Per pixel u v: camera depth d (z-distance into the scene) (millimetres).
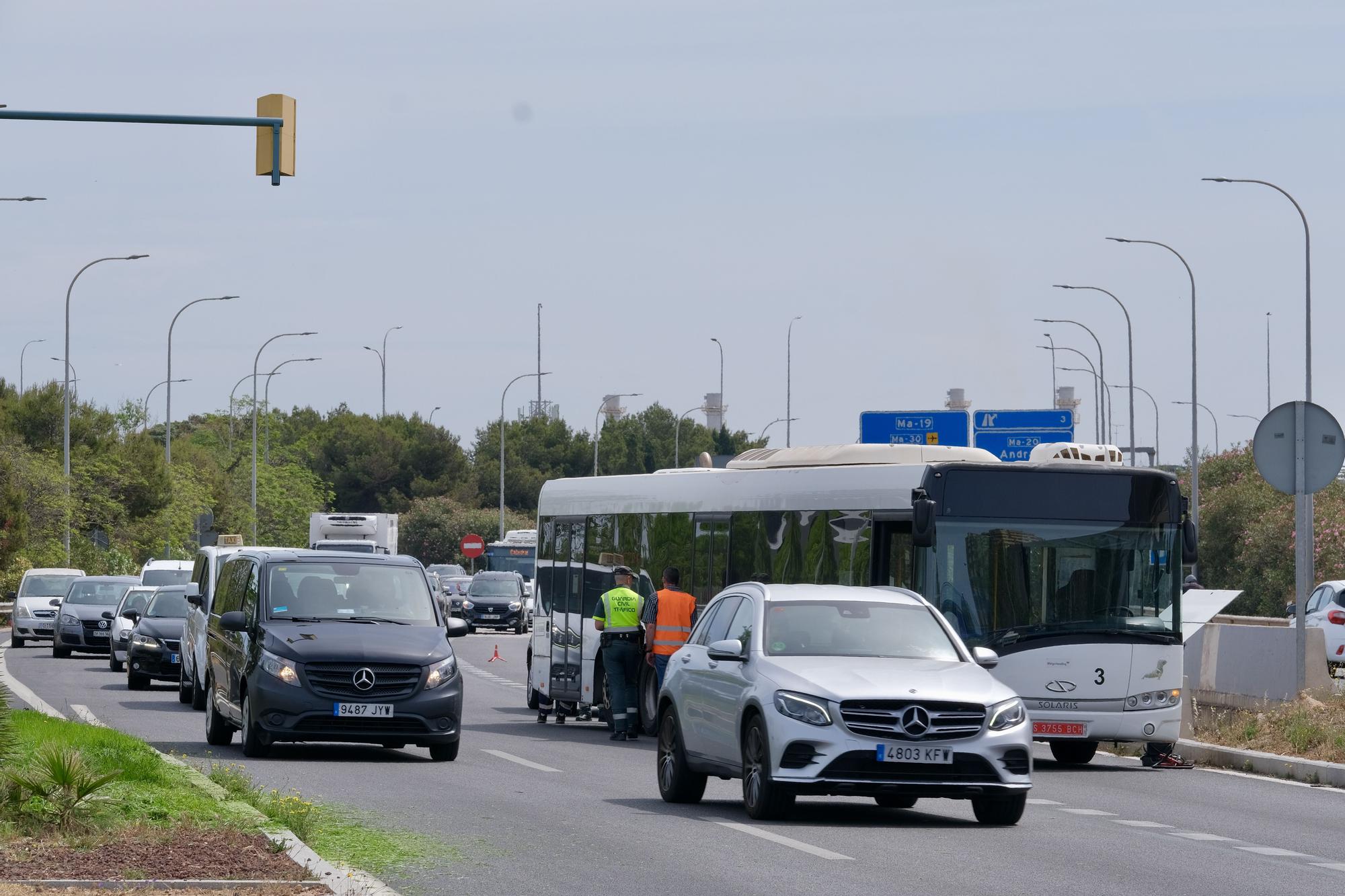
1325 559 146000
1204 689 67875
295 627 54188
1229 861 34500
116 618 103875
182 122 59719
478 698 91375
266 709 52250
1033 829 39250
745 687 39781
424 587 57719
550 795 44625
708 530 66812
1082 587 55781
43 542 174375
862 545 58312
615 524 73000
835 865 32906
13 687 86562
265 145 59562
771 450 67250
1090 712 55094
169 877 27547
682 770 43156
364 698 52469
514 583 188500
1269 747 55406
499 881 30438
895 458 61500
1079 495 56219
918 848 35469
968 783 37844
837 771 37688
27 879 26844
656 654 63781
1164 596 56188
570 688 73500
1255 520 160375
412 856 32969
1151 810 43656
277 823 34000
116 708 73750
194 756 53000
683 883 30531
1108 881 31594
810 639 41125
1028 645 55031
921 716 37812
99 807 32938
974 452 61281
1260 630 64250
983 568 55438
